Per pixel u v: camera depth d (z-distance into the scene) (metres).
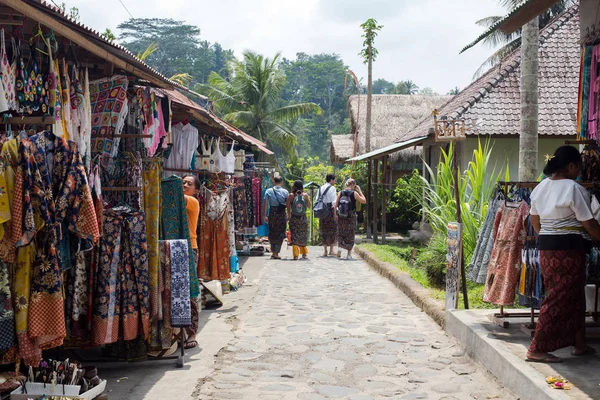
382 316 8.05
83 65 5.28
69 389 4.27
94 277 5.13
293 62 105.62
